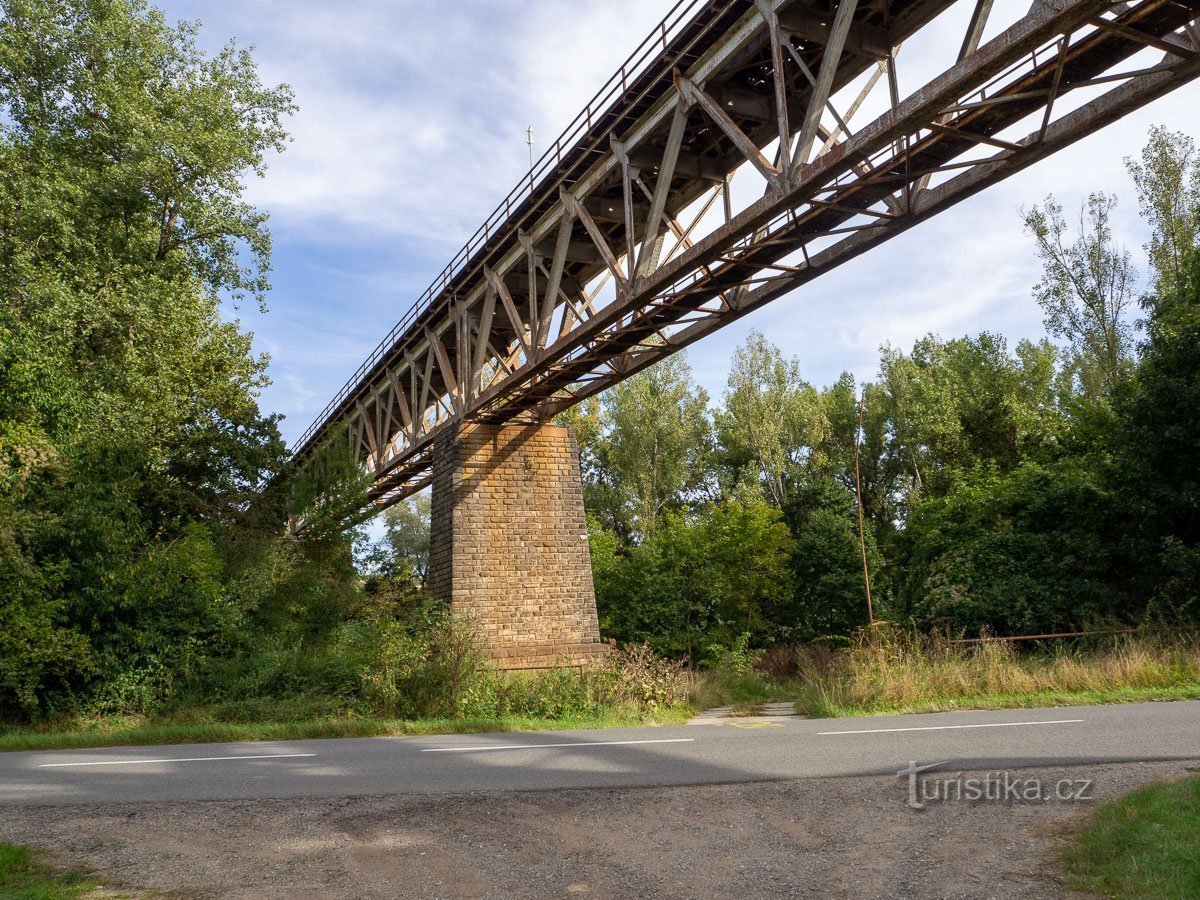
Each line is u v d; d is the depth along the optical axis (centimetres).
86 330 2167
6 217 2245
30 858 527
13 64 2341
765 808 640
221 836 590
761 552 3772
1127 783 652
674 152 1445
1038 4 871
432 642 1762
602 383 2067
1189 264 2155
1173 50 920
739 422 4847
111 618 1695
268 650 1764
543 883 489
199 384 2623
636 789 714
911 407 4562
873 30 1273
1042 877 463
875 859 513
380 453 2958
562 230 1806
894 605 2683
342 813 653
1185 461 1861
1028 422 3509
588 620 2261
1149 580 1945
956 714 1161
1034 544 2102
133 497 1983
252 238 2517
